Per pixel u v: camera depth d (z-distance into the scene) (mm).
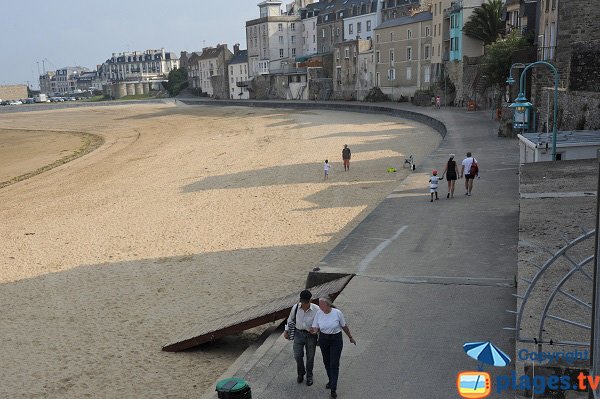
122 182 36375
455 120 49562
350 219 23344
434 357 9078
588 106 24875
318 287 12836
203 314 14914
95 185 36156
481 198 20734
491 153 31344
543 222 12078
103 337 13828
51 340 13812
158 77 199500
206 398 9898
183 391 11141
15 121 100938
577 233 11117
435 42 72875
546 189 15055
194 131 69250
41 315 15438
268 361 9664
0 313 15727
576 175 16609
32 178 41438
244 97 127562
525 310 8273
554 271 9492
